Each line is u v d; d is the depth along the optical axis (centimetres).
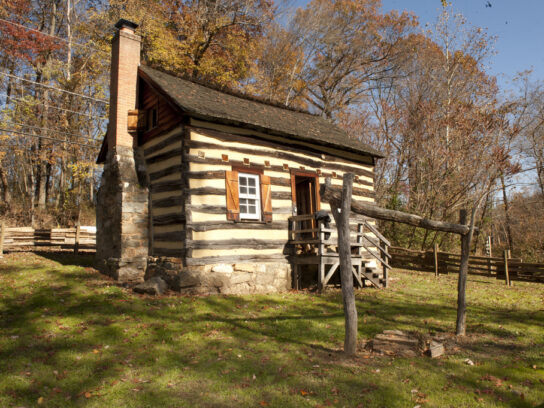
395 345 548
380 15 2802
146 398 407
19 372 463
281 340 596
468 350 555
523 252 2192
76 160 2280
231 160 965
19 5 2111
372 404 390
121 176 998
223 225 922
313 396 409
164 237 949
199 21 2266
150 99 1073
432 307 830
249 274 952
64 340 571
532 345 575
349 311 537
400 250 1499
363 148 1273
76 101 2175
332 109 2933
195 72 2333
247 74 2531
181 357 521
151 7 2159
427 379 448
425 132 2227
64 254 1355
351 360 513
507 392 414
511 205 2505
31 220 2125
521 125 2283
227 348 555
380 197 2477
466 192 2073
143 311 722
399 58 2742
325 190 578
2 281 875
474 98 2288
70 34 2200
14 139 2205
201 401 400
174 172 932
